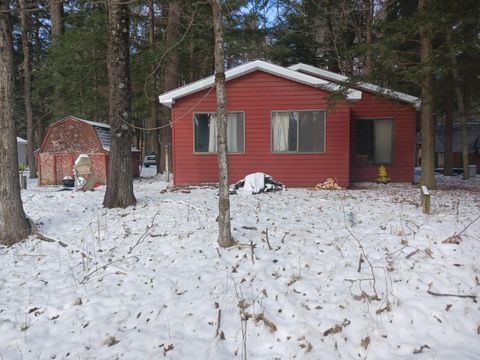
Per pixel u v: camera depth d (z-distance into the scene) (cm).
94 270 505
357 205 821
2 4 605
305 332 350
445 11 928
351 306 386
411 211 736
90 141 1473
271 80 1215
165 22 1856
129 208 801
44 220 728
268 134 1224
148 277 474
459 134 2694
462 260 474
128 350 343
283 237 560
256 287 425
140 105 1691
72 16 1725
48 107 2470
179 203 825
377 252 501
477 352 326
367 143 1396
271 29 2178
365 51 994
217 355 330
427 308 380
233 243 541
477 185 1318
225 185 532
